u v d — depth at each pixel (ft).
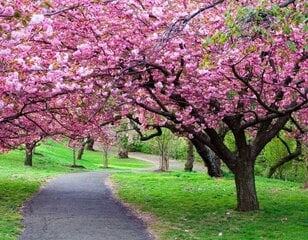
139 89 44.09
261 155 115.34
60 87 35.58
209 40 26.45
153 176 100.32
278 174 110.42
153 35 35.76
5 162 118.01
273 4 24.21
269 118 46.75
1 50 27.63
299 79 45.55
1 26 22.52
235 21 25.38
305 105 47.55
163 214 52.75
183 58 39.14
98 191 74.23
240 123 52.06
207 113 47.78
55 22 37.11
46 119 61.16
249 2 29.99
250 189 53.31
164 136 132.26
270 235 41.09
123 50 38.58
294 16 24.18
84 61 37.96
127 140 170.50
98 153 202.28
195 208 56.34
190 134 51.44
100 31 37.76
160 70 40.81
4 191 70.23
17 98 39.11
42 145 167.63
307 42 30.48
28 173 100.12
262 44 36.65
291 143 99.19
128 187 79.20
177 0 39.96
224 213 52.19
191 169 123.03
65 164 137.49
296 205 57.26
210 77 40.98
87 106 44.32
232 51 36.60
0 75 32.55
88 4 35.01
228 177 94.73
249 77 43.19
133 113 52.65
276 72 44.34
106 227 44.98
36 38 33.58
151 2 37.86
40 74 35.17
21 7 23.61
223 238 40.14
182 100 45.98
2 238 38.01
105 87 37.50
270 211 52.70
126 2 36.81
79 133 60.54
